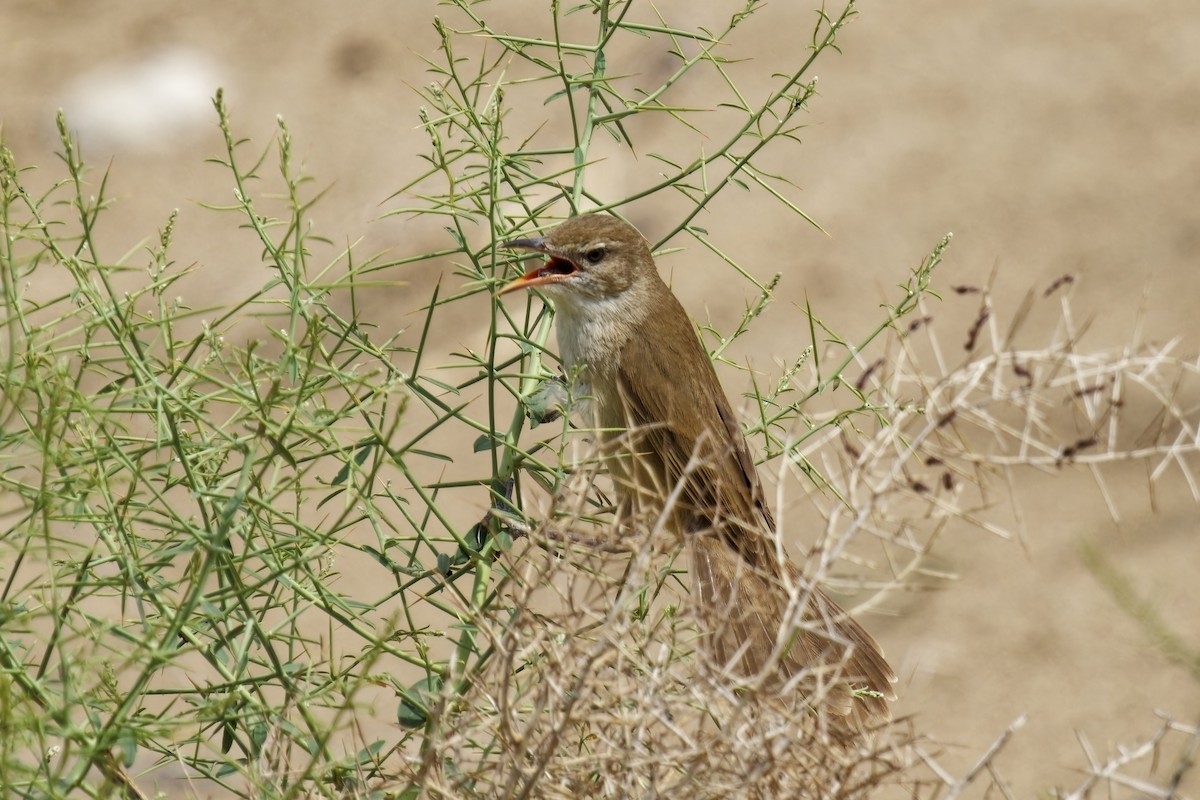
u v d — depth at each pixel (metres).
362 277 21.98
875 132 24.88
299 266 6.64
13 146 25.28
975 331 5.96
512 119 24.27
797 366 8.73
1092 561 8.08
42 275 21.42
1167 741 15.88
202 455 6.31
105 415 6.14
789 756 5.80
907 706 16.72
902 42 26.56
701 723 5.88
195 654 11.96
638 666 5.82
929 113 25.16
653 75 25.44
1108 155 24.08
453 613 6.73
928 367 20.73
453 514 17.91
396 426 6.27
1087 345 20.83
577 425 9.67
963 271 22.41
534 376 8.13
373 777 6.56
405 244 22.66
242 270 22.52
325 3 28.06
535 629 6.00
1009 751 16.16
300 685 6.84
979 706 16.70
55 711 5.48
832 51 26.12
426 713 6.20
